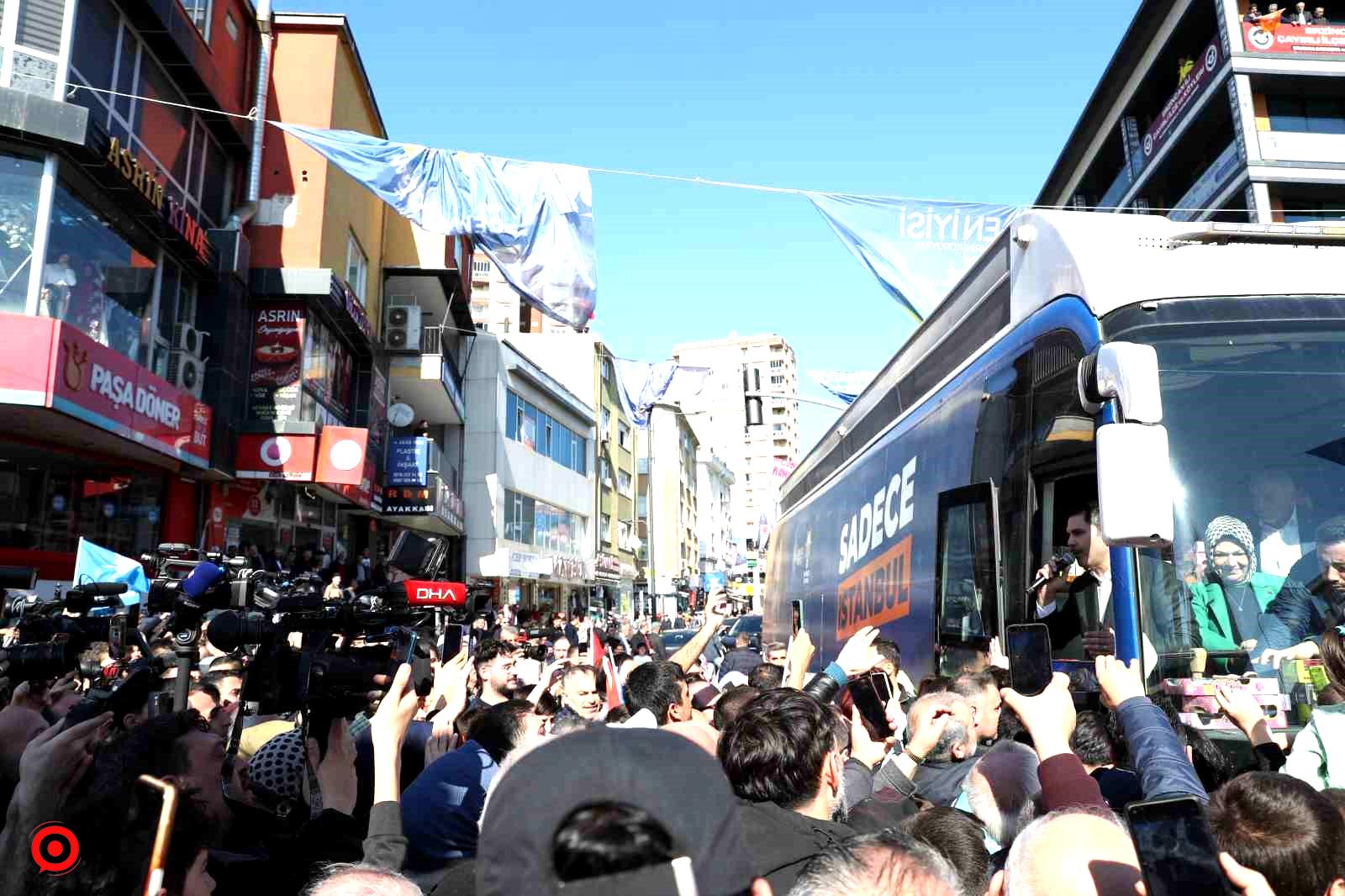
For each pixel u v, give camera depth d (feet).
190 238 47.37
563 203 33.60
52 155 36.91
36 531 41.55
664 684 15.15
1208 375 14.51
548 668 24.14
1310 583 13.38
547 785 4.05
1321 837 5.96
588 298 33.94
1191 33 97.45
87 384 36.17
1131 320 15.01
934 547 22.89
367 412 70.54
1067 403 16.12
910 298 29.73
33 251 36.35
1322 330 14.83
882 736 12.46
